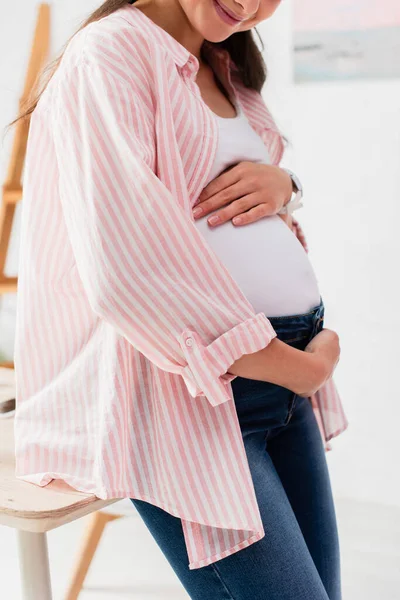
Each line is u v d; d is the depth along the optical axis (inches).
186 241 29.5
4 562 75.2
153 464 31.7
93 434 32.5
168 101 32.4
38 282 34.6
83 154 30.5
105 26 32.5
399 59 81.6
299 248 39.8
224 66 44.2
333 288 89.7
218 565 32.5
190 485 31.0
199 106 34.8
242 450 31.5
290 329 36.5
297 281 38.0
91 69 30.8
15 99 92.4
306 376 32.8
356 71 83.7
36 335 34.9
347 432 91.2
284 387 36.3
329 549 43.2
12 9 92.6
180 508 30.8
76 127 30.9
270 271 36.4
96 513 59.9
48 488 33.1
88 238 29.4
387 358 88.2
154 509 33.5
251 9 34.7
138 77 31.7
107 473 30.6
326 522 43.3
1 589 69.2
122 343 31.4
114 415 31.0
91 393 32.9
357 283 88.4
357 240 87.6
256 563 32.2
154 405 32.1
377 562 76.1
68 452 33.1
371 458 90.5
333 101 85.5
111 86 30.2
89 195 29.5
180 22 38.7
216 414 31.8
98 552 78.8
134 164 29.1
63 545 79.7
